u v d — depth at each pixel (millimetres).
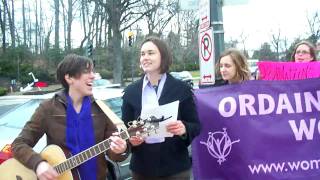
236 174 4156
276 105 4168
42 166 3246
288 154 4164
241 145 4145
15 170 3555
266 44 49656
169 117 3223
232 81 4969
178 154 3504
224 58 4941
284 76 4969
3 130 5316
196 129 3461
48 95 6199
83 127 3365
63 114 3381
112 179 5527
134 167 3551
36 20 61219
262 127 4148
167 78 3512
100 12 48094
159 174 3449
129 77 49188
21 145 3326
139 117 3322
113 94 6230
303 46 5621
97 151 3275
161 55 3455
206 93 4180
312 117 4188
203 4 5434
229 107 4145
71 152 3344
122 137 3154
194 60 57000
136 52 44750
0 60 46906
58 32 55781
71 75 3373
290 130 4164
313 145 4184
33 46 61406
